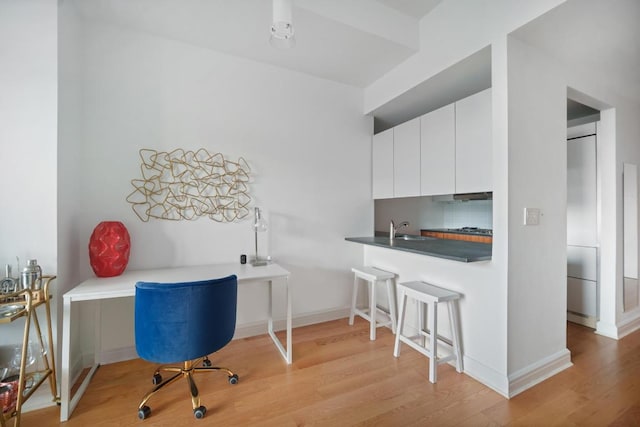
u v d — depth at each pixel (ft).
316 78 9.53
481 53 6.47
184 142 7.65
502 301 5.78
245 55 8.25
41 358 5.43
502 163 5.82
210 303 5.07
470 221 13.69
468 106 7.09
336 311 9.88
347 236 10.12
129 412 5.19
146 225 7.26
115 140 6.94
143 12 6.47
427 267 7.63
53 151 5.54
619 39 5.97
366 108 10.36
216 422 4.94
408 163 9.04
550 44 6.14
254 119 8.54
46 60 5.48
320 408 5.28
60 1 5.64
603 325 8.46
